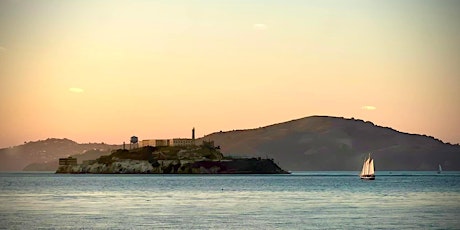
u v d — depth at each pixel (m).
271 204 140.75
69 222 101.44
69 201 152.88
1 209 126.56
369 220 103.88
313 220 103.81
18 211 122.06
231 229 92.62
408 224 98.06
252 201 152.12
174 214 114.94
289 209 125.94
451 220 103.69
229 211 121.25
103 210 124.12
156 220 104.31
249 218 107.12
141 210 124.12
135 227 94.88
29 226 96.38
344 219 105.38
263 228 93.56
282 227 94.75
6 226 96.38
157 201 152.50
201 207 131.75
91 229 92.69
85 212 119.56
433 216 110.38
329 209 125.94
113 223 99.88
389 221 102.19
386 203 143.50
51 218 107.62
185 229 92.62
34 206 135.38
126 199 161.12
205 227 94.75
